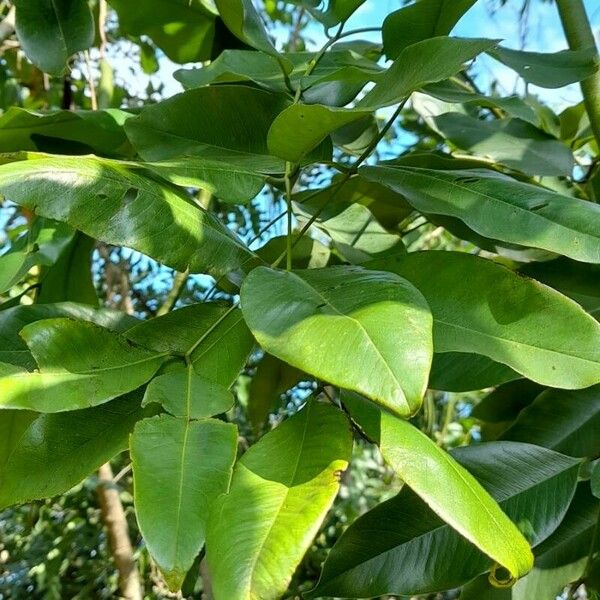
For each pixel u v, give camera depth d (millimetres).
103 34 836
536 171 579
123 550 891
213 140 477
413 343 253
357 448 1510
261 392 603
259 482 272
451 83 517
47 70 582
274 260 569
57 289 579
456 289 361
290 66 478
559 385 326
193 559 248
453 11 453
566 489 452
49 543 1465
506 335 344
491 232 388
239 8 438
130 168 374
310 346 264
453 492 259
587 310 523
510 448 469
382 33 468
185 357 349
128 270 1143
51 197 329
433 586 427
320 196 610
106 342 332
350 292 296
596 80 562
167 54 661
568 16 563
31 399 294
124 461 1206
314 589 429
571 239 373
